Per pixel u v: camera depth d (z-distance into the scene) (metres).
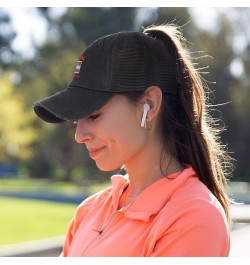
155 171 2.00
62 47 36.62
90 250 1.95
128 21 34.47
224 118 34.72
